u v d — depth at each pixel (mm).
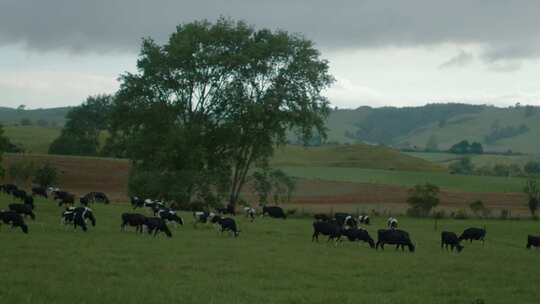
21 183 99125
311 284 27344
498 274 33500
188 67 81625
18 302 20547
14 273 25797
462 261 38156
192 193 78188
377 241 44906
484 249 46812
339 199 106375
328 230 44750
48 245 34312
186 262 31469
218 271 29359
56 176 99188
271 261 33281
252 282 27031
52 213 53469
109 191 103875
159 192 77625
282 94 82250
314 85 84250
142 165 83062
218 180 79562
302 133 85688
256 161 86375
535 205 90000
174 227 49562
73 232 41312
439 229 65125
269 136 84688
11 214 40531
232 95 82250
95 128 170750
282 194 89875
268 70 83562
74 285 23953
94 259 30578
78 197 86000
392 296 25625
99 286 24062
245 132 84625
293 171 151250
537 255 44938
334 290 26359
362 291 26625
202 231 47688
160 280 26359
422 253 41344
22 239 36156
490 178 152875
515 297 27062
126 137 83125
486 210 89125
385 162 182750
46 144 181500
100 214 55281
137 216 43906
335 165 172875
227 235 45438
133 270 28328
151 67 80750
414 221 76438
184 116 84062
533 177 142500
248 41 84625
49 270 27094
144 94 81438
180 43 80188
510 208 100562
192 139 79812
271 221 61531
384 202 103812
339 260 35062
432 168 183125
